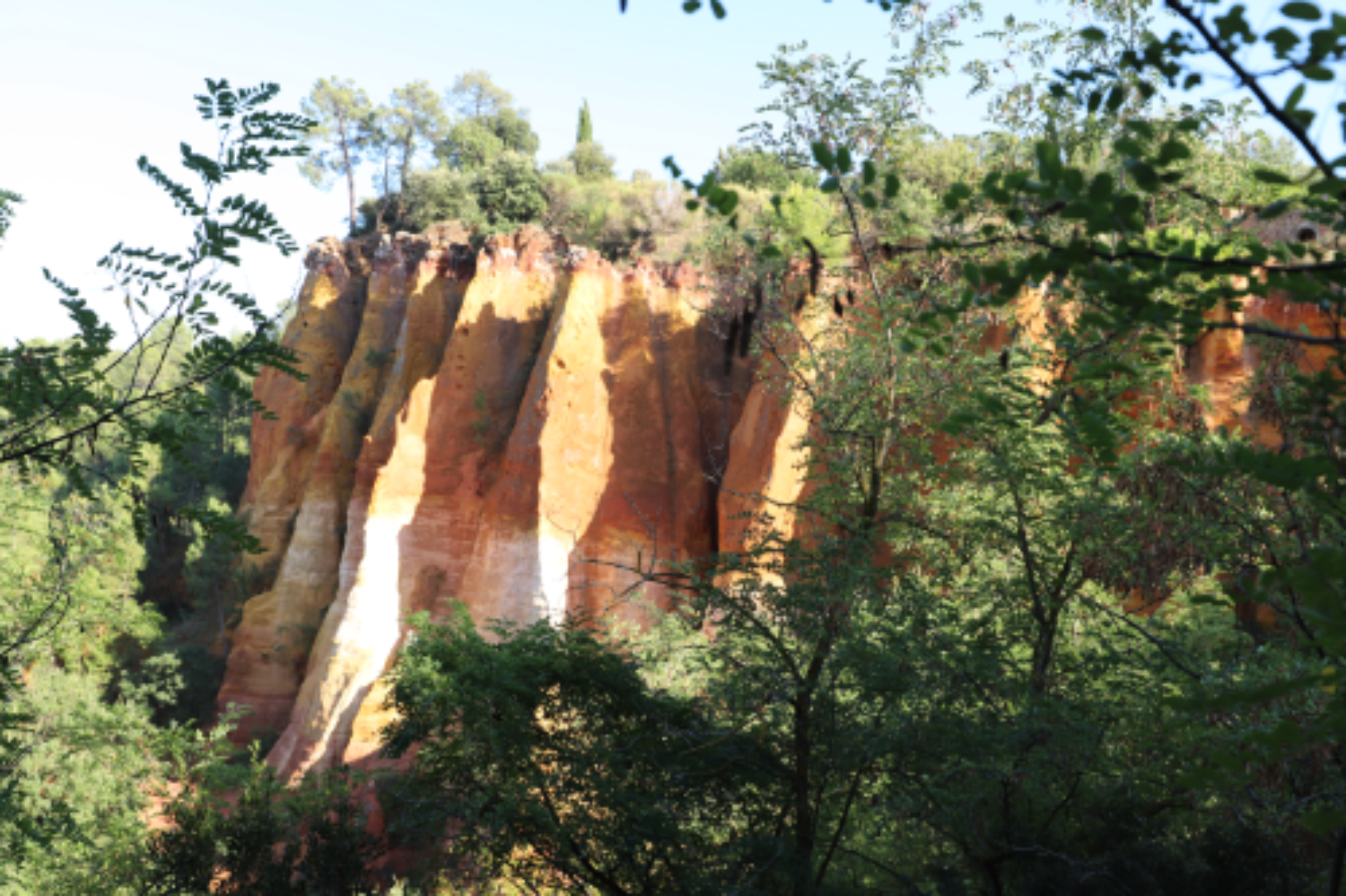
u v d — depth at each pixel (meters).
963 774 13.43
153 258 7.43
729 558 14.60
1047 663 15.44
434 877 18.88
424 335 50.38
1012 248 11.97
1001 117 14.94
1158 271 4.10
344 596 45.50
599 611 38.84
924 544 17.89
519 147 75.75
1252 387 12.35
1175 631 14.84
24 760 21.72
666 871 15.20
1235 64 3.66
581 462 42.12
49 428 8.17
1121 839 13.63
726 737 14.15
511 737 15.08
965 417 5.43
